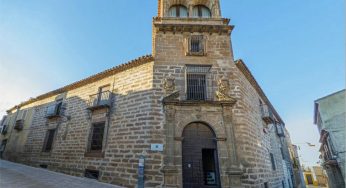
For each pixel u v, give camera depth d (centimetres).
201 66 1007
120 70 1159
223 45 1063
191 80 995
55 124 1409
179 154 817
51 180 833
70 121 1305
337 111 1532
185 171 819
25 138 1627
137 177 820
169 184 767
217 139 845
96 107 1130
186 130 884
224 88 945
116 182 873
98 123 1125
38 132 1530
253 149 916
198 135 877
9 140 1823
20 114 1902
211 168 886
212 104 906
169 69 991
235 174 784
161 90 945
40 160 1351
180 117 883
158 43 1054
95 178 979
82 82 1359
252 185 798
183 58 1023
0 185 675
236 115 905
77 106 1321
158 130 865
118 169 895
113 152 950
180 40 1070
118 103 1066
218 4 1241
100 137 1074
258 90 1396
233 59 1045
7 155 1731
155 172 798
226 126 866
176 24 1070
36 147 1459
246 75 1169
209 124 876
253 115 1095
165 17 1142
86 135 1144
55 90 1550
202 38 1075
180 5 1273
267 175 1011
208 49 1050
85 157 1071
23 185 704
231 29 1087
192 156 841
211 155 909
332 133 1518
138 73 1055
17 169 1101
